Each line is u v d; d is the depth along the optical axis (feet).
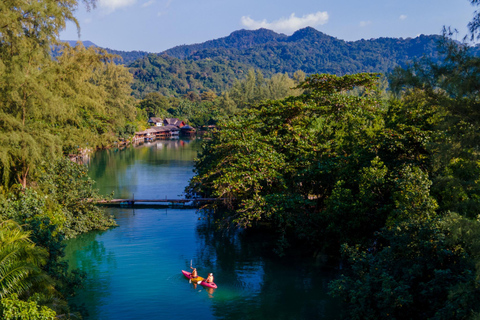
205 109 645.92
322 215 87.76
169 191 168.25
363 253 62.69
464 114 44.55
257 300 70.23
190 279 77.77
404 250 56.54
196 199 143.33
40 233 64.95
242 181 92.43
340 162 91.20
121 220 126.62
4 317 39.34
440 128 47.29
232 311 66.33
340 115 108.27
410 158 84.28
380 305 52.37
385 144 84.64
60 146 98.99
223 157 114.42
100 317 63.98
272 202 90.58
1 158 84.12
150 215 132.36
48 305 46.26
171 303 69.15
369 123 105.19
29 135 89.30
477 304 41.81
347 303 67.87
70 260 90.58
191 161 260.62
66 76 116.37
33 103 91.86
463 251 50.44
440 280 49.26
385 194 81.15
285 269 84.48
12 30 90.94
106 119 276.62
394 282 51.88
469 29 41.75
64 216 105.70
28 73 97.55
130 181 190.60
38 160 93.56
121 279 79.66
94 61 141.90
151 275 81.87
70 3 106.22
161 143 407.23
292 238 105.09
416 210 62.54
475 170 54.75
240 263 88.43
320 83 119.96
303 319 63.10
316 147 98.58
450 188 59.77
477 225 43.47
